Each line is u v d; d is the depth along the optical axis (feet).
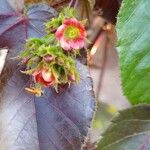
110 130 0.68
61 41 0.61
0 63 0.69
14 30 0.70
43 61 0.61
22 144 0.67
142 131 0.68
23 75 0.68
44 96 0.68
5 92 0.68
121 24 0.61
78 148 0.66
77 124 0.66
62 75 0.61
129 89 0.63
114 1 0.82
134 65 0.62
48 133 0.67
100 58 0.95
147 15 0.61
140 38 0.61
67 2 0.77
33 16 0.70
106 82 1.00
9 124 0.67
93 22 0.90
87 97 0.66
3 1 0.71
